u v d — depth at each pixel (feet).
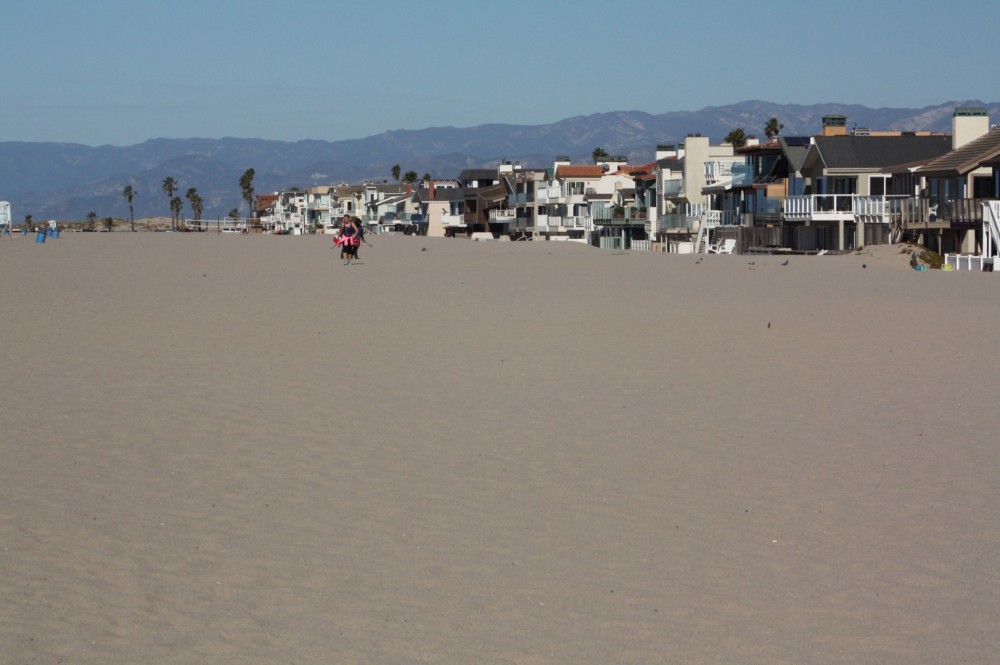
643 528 31.71
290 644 23.56
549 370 58.65
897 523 32.12
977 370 58.08
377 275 130.00
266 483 35.86
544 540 30.63
